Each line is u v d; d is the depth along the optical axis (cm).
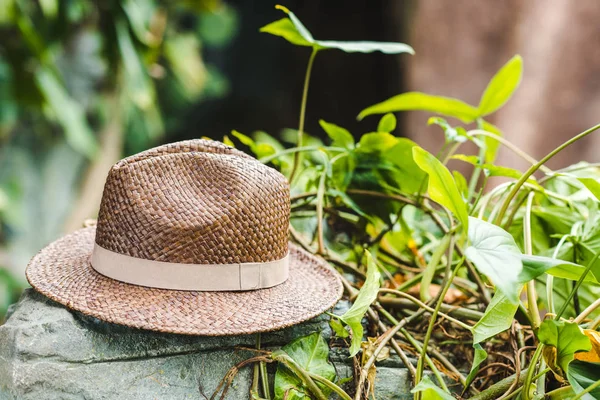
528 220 111
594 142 305
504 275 86
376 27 446
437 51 331
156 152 102
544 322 93
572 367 96
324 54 482
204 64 592
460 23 323
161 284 98
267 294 102
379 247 131
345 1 458
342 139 128
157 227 98
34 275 100
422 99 131
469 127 320
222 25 522
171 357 101
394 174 125
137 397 99
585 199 123
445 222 135
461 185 122
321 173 122
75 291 98
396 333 112
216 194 100
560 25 304
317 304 102
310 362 103
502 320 97
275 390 101
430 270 116
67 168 386
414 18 336
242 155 105
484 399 102
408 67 345
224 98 589
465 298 122
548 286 106
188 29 532
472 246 90
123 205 99
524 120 311
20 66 275
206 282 99
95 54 334
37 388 97
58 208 382
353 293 112
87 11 278
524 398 98
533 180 112
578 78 305
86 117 349
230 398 103
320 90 496
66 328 99
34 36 251
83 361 98
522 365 107
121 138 371
